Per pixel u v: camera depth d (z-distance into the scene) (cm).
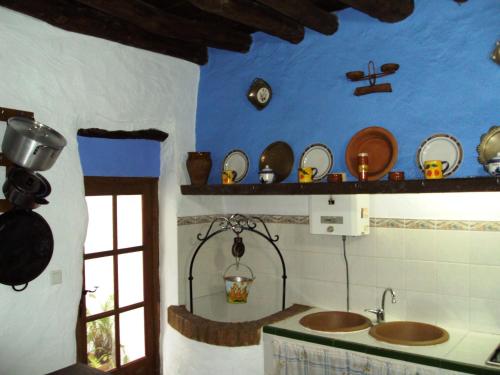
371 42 278
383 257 283
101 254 300
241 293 301
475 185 219
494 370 203
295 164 304
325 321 290
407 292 275
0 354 234
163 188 334
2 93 236
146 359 329
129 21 287
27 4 241
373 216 286
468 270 255
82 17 266
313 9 267
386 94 271
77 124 273
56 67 261
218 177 341
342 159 286
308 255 314
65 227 262
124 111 298
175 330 310
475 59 244
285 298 325
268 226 333
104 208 304
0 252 226
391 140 264
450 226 260
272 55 319
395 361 228
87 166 289
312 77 300
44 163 220
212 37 304
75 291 267
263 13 271
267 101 318
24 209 231
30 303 246
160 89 323
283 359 262
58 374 208
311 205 288
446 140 249
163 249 334
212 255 353
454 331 256
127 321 319
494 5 239
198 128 353
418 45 261
